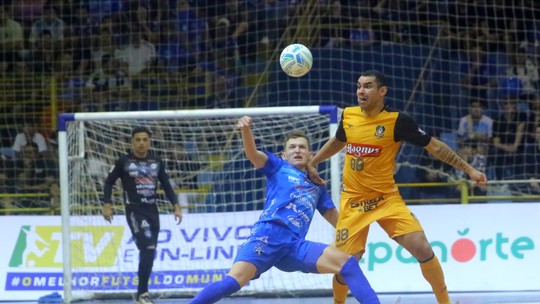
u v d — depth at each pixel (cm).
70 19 4572
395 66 4347
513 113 4238
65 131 2936
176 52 4559
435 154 2027
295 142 1964
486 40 4347
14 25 4566
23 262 3131
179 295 3045
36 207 3769
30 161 4194
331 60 4312
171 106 4475
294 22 4541
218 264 3078
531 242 3073
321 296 2973
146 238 2686
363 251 2089
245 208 3231
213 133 3272
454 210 3119
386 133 2009
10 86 4503
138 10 4581
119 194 3173
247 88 4472
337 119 2856
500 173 4028
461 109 4297
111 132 3253
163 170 2750
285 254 1878
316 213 3045
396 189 2069
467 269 3055
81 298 3009
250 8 4572
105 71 4528
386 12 4475
